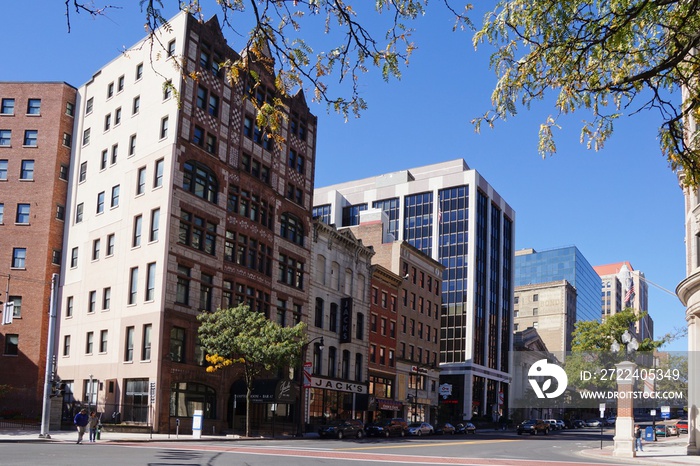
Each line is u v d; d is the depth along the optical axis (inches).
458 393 4119.1
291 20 281.6
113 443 1405.0
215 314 1919.3
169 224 1943.9
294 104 2554.1
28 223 2379.4
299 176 2546.8
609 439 2603.3
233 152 2215.8
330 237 2645.2
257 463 928.9
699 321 1499.8
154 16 265.6
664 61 352.5
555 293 6304.1
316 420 2420.0
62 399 1953.7
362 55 295.6
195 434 1684.3
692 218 1550.2
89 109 2422.5
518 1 373.1
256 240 2279.8
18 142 2440.9
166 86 305.4
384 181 4785.9
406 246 3201.3
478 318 4296.3
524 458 1366.9
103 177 2261.3
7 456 917.2
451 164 4913.9
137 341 1947.6
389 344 2989.7
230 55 2233.0
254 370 1935.3
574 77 387.5
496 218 4744.1
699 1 338.6
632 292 2635.3
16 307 2322.8
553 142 410.3
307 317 2459.4
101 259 2175.2
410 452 1395.2
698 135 438.6
